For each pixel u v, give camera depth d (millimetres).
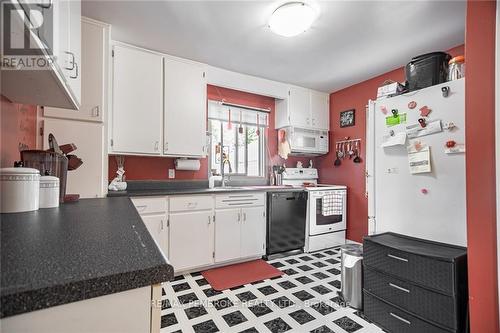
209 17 1984
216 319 1677
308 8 1773
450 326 1250
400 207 1682
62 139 1905
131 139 2369
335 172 3717
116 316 454
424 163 1534
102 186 2047
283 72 3088
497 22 1097
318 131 3695
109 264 495
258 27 2121
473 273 1178
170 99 2590
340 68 2949
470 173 1196
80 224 868
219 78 2975
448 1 1753
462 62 1474
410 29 2119
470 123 1197
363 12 1886
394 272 1499
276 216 2936
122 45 2354
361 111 3385
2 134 1100
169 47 2479
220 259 2602
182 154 2660
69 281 414
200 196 2508
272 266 2652
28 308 378
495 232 1118
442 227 1473
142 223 913
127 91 2359
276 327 1601
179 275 2404
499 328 1097
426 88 1543
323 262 2783
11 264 477
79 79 1391
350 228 3457
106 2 1805
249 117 3520
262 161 3676
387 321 1541
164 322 1639
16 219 916
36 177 1096
